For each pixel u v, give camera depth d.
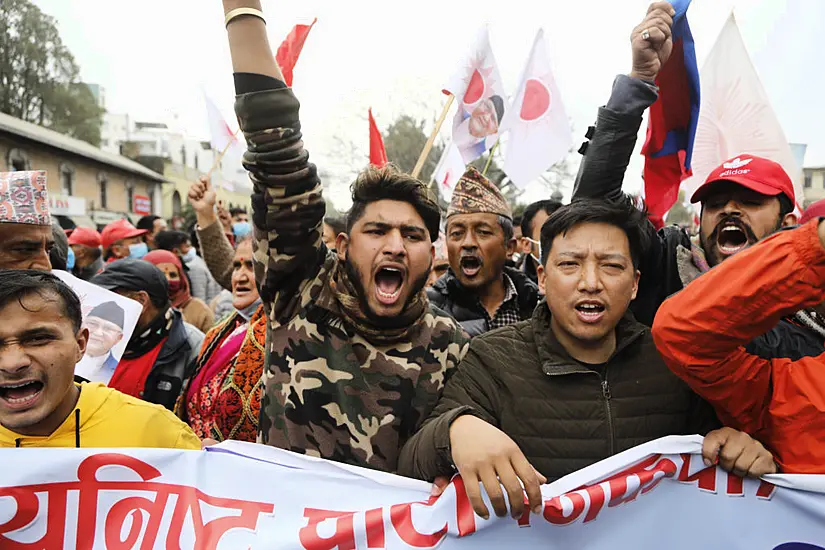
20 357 1.72
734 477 1.73
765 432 1.75
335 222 4.91
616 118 2.28
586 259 1.83
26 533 1.70
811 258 1.44
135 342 3.02
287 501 1.74
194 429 2.73
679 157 2.73
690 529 1.73
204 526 1.73
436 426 1.63
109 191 34.03
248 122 1.87
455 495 1.67
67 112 30.28
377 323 1.93
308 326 1.96
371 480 1.72
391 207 1.94
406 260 1.92
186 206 41.22
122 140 42.03
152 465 1.76
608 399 1.88
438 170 5.22
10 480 1.70
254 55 1.90
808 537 1.71
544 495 1.68
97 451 1.74
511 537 1.68
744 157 2.48
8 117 25.61
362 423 1.89
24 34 26.09
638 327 1.94
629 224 1.87
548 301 1.91
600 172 2.30
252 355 2.62
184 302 4.60
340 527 1.69
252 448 1.80
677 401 1.90
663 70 2.62
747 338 1.55
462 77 4.40
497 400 1.90
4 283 1.74
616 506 1.71
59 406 1.89
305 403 1.89
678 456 1.73
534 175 4.63
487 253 3.21
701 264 2.50
